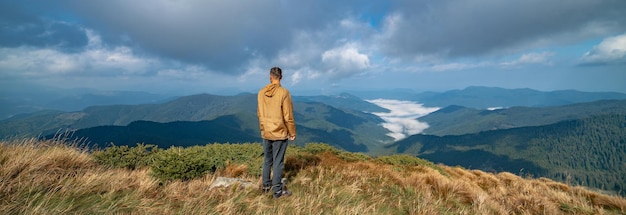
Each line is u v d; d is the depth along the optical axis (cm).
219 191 596
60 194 477
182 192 582
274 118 562
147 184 579
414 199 699
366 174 904
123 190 541
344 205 571
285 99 558
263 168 602
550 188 1118
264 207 522
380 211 593
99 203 463
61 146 729
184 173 682
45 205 424
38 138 697
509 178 1302
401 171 1064
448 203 719
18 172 526
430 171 1129
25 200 436
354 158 1249
